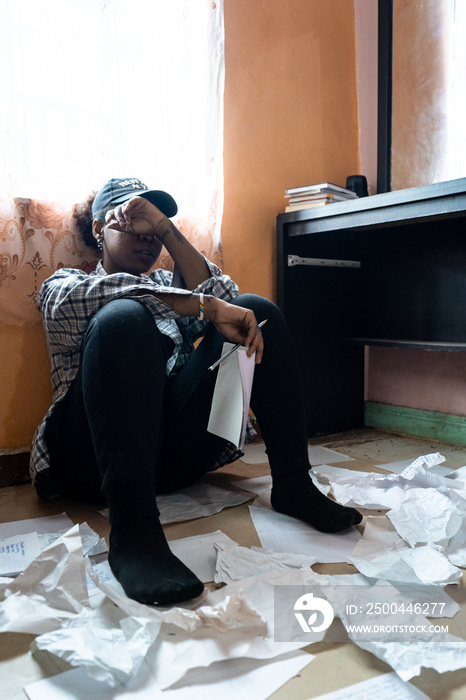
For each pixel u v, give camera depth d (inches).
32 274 64.1
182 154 73.1
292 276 86.7
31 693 27.1
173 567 35.5
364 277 94.3
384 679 28.2
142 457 37.6
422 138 88.7
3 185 61.3
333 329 92.0
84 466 50.1
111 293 46.2
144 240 54.6
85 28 66.8
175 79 72.4
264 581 36.2
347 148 97.1
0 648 31.6
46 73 64.4
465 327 81.4
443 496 49.5
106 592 32.1
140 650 28.4
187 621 30.6
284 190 88.9
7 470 65.1
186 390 49.9
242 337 45.9
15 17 62.3
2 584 34.0
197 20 74.2
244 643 30.2
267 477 65.4
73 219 66.1
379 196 70.1
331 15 93.7
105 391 38.0
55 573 34.2
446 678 28.3
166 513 52.4
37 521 51.6
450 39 84.4
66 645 28.7
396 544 43.1
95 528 49.7
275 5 86.6
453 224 82.0
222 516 51.9
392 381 93.7
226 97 81.9
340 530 47.0
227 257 83.0
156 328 43.3
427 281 85.9
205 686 27.5
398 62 91.5
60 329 49.1
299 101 90.0
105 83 67.0
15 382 65.8
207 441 51.3
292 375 48.2
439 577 36.8
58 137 65.3
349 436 90.2
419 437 88.7
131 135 69.5
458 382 84.0
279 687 27.4
